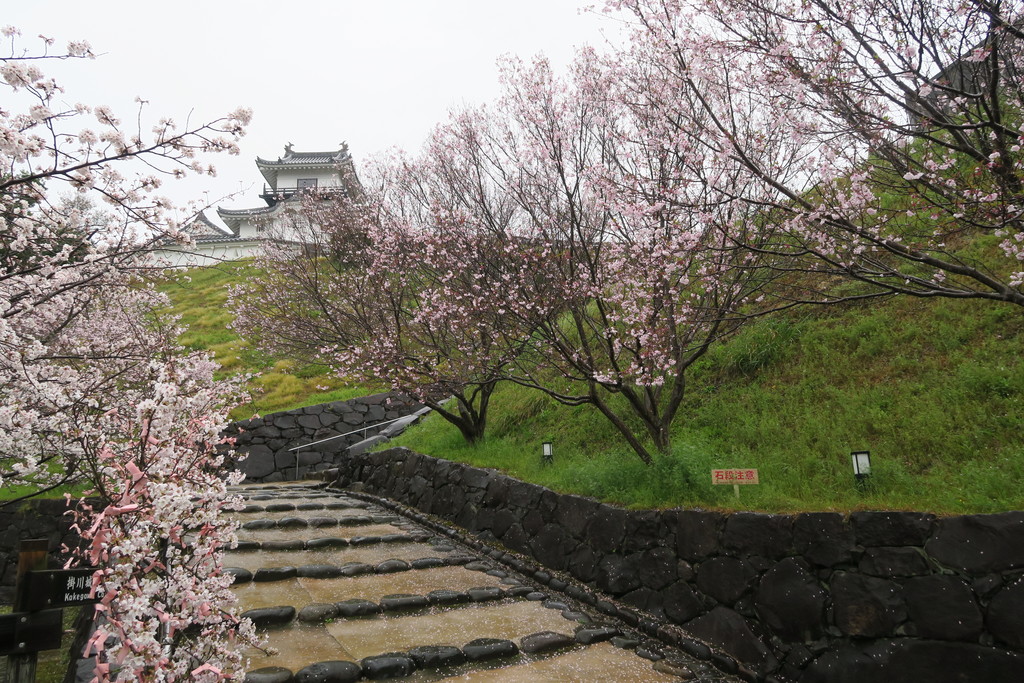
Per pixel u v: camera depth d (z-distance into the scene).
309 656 3.80
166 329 8.27
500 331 7.09
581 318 6.64
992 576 3.25
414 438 9.91
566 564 5.59
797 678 3.73
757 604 4.04
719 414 6.15
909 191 4.16
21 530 6.88
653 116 5.56
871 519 3.72
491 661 3.96
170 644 2.52
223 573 2.87
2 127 3.28
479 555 6.29
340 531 6.82
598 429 7.16
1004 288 3.88
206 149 3.77
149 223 4.23
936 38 3.83
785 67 4.06
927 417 4.76
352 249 11.66
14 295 4.62
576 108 6.46
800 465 4.86
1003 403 4.60
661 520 4.82
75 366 6.22
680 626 4.45
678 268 5.20
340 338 10.68
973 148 3.86
